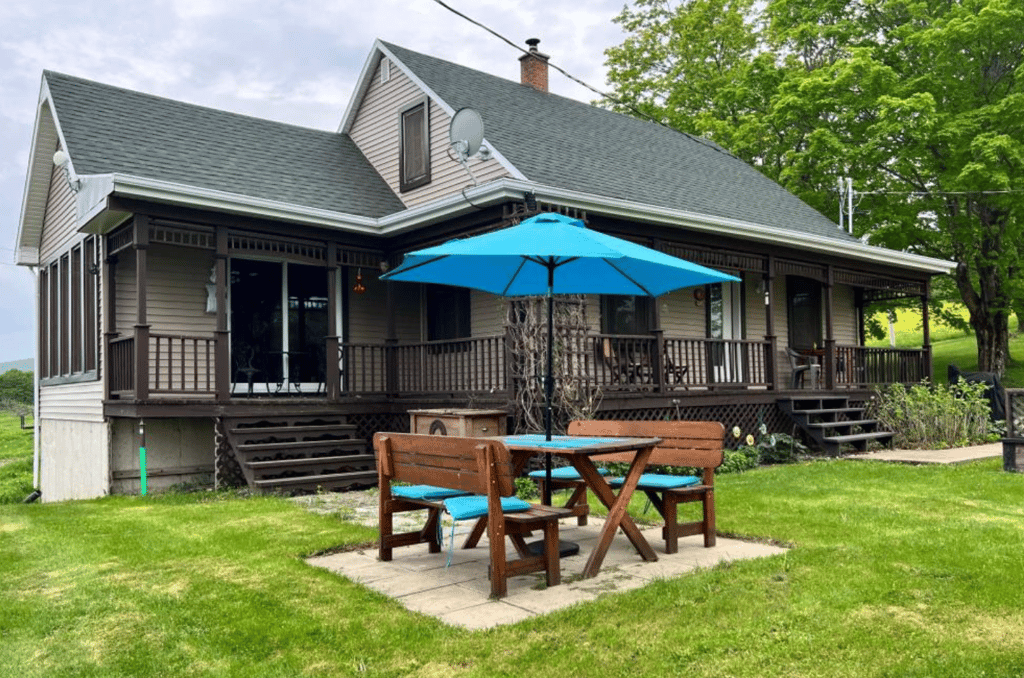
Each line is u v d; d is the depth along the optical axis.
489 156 11.52
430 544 5.80
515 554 5.68
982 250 21.56
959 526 6.24
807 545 5.62
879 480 9.07
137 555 5.75
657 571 5.10
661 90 30.69
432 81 13.34
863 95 21.00
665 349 11.97
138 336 9.48
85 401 11.83
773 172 25.56
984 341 22.08
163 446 10.85
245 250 11.01
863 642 3.66
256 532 6.52
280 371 12.23
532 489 8.70
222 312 10.10
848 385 14.84
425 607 4.41
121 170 10.23
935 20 19.94
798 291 16.52
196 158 11.51
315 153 13.80
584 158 13.07
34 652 3.88
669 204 12.37
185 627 4.14
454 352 11.07
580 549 5.83
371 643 3.84
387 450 5.49
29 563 5.66
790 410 13.17
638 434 6.36
